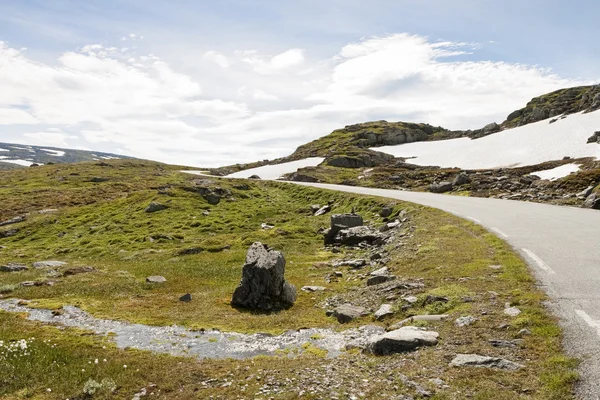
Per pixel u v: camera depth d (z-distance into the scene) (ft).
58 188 347.97
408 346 39.34
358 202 185.78
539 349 33.99
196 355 48.70
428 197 180.24
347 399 30.89
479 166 392.27
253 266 70.79
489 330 39.55
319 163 502.38
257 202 231.91
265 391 34.94
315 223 172.76
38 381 42.11
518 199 162.81
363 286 72.69
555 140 420.77
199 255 128.06
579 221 93.50
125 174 470.39
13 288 86.28
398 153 553.64
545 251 64.90
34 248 165.89
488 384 29.81
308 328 55.93
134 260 130.41
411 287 61.00
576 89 645.92
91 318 65.87
